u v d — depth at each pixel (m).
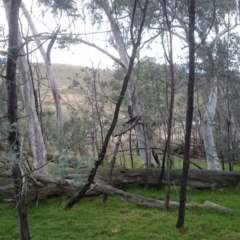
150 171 11.47
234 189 11.38
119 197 9.68
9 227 8.41
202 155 18.09
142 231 7.87
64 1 6.67
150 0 10.47
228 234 7.74
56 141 5.59
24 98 10.92
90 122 17.03
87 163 5.57
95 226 8.25
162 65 15.55
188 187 11.57
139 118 10.87
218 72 12.81
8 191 9.58
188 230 7.91
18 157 5.38
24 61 10.54
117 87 14.38
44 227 8.29
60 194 10.15
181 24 12.35
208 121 13.55
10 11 5.52
